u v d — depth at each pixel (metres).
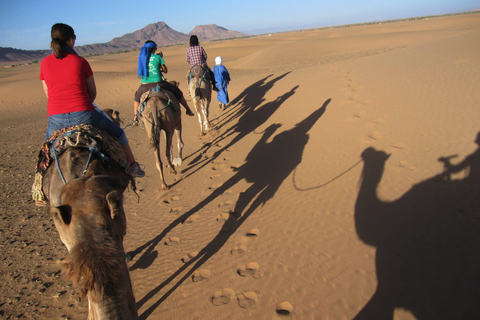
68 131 3.44
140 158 10.34
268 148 8.69
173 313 3.98
